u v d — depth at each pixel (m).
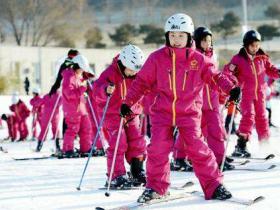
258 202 4.96
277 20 76.00
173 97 5.02
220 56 55.78
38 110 16.73
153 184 5.08
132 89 5.16
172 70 5.00
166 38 5.08
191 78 5.02
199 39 7.04
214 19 73.31
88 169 7.87
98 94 6.04
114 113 6.08
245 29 14.05
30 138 18.09
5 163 9.19
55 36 67.88
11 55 42.50
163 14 75.12
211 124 7.05
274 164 7.52
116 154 5.91
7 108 24.03
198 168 5.14
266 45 64.50
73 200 5.40
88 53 45.00
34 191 6.01
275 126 16.38
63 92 9.98
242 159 8.22
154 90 5.22
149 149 5.11
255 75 8.41
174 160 7.40
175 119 5.06
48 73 43.69
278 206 4.77
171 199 5.14
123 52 5.97
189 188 5.86
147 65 5.09
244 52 8.41
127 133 6.17
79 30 69.06
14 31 65.50
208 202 5.03
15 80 41.53
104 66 45.78
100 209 4.79
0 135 19.33
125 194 5.66
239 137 8.59
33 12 66.25
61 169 7.98
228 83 5.00
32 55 43.28
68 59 10.16
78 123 10.05
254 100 8.55
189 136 5.07
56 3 68.00
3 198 5.63
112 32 74.00
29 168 8.23
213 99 7.04
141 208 4.85
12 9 65.38
